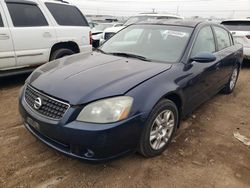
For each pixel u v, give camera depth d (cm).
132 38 416
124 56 375
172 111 320
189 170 296
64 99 260
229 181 283
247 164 314
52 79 296
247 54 839
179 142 352
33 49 548
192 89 357
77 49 641
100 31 1342
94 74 299
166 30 402
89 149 252
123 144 263
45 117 266
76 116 253
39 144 329
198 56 348
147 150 297
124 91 267
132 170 290
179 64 343
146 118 273
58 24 595
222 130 397
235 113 467
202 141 360
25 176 274
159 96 286
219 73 454
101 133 247
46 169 286
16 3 525
